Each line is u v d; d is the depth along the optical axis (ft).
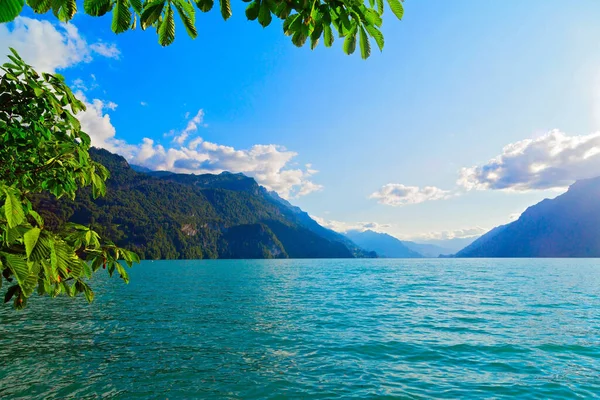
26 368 34.40
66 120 11.36
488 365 36.11
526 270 291.99
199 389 29.71
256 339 47.52
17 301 8.38
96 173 11.60
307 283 160.35
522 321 61.11
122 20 4.82
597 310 74.28
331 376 32.83
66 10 4.53
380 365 36.11
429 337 48.60
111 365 35.83
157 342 45.75
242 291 120.88
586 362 37.17
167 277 204.03
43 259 5.51
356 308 77.92
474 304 84.48
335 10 6.38
